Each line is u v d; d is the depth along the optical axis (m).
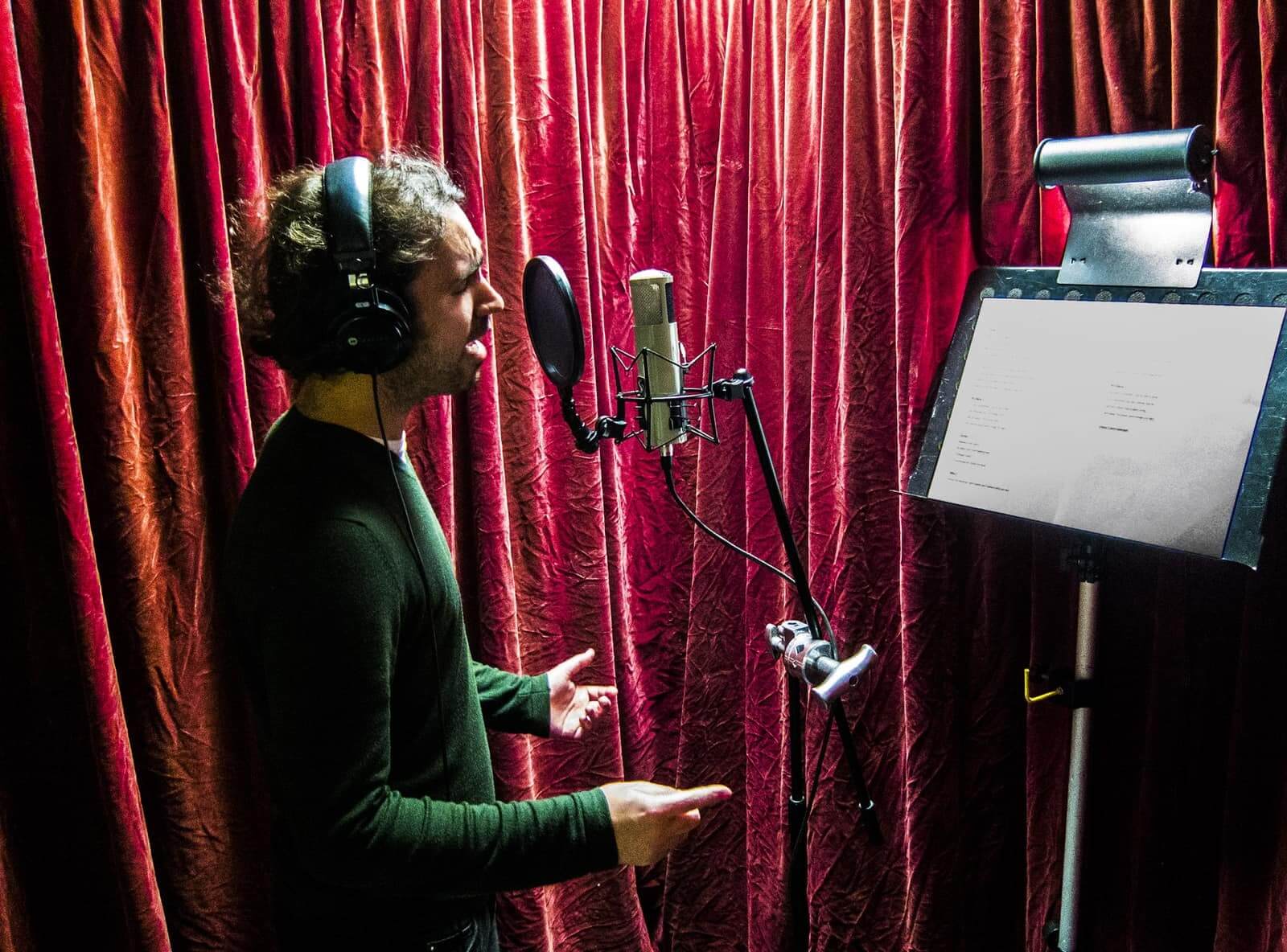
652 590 2.05
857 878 1.80
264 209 1.00
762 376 1.90
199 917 1.46
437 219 0.95
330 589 0.86
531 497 1.78
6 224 1.24
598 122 1.86
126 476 1.34
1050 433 1.29
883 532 1.72
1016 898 1.74
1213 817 1.49
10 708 1.34
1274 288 1.16
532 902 1.74
